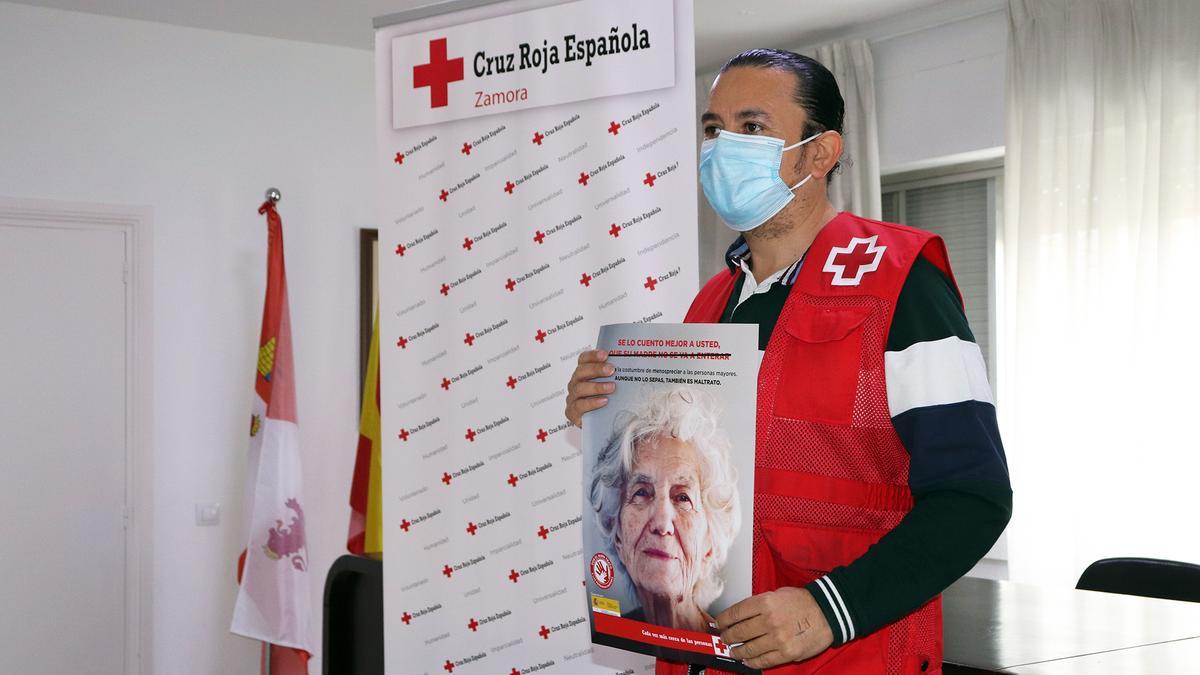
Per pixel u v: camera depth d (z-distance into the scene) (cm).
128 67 448
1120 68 396
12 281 426
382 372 188
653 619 135
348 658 240
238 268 470
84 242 440
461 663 183
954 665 184
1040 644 199
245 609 410
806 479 128
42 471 429
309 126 489
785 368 130
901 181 509
